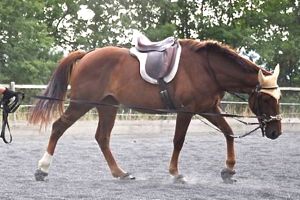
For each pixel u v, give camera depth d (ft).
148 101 28.55
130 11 119.96
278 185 28.27
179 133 28.48
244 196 24.13
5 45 93.81
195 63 28.32
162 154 42.24
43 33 98.94
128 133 61.62
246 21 123.75
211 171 33.91
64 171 32.37
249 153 44.14
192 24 121.29
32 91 75.82
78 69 29.55
